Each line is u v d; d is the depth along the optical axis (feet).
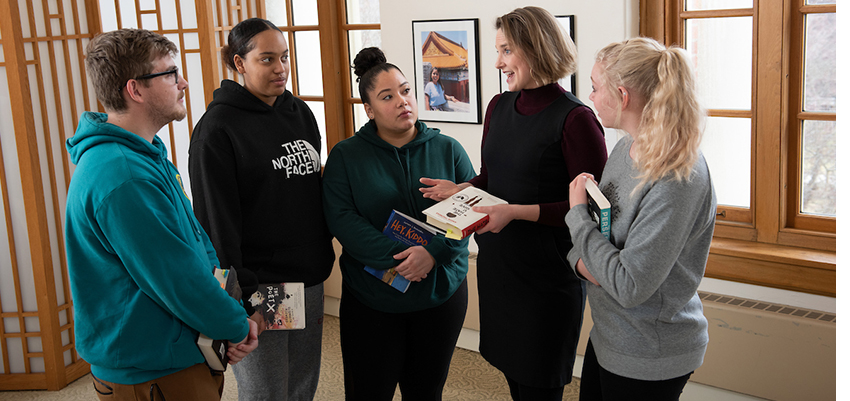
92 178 4.98
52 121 10.61
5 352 10.91
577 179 5.40
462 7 10.05
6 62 9.89
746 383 8.41
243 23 6.64
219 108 6.61
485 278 6.89
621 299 4.72
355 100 12.28
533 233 6.40
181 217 5.49
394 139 7.16
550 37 6.02
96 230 5.03
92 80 5.31
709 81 8.90
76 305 5.30
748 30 8.45
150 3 11.75
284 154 6.84
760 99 8.41
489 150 6.75
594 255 4.94
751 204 8.80
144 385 5.25
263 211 6.76
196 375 5.52
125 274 5.17
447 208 6.21
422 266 6.69
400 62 11.07
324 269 7.28
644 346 4.91
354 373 7.38
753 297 8.57
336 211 6.95
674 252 4.57
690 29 8.89
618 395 5.12
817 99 8.18
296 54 12.82
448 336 7.36
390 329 7.15
